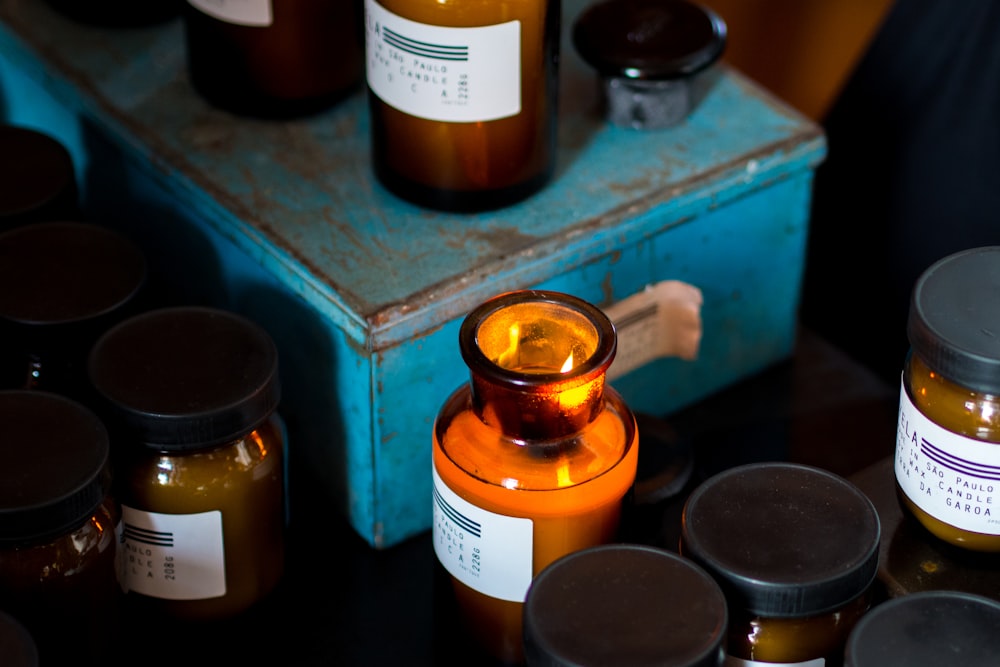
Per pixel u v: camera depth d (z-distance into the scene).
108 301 0.96
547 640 0.80
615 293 1.03
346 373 0.97
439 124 0.98
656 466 0.97
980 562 0.89
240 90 1.09
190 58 1.12
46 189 1.04
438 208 1.01
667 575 0.82
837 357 1.15
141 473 0.91
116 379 0.91
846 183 1.23
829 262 1.26
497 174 1.00
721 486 0.86
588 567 0.83
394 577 1.00
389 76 0.99
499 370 0.84
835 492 0.86
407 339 0.96
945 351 0.84
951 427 0.86
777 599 0.82
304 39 1.07
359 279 0.97
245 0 1.06
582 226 1.00
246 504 0.93
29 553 0.86
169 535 0.92
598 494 0.87
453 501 0.88
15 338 0.95
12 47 1.19
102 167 1.16
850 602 0.84
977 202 1.16
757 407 1.11
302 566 1.00
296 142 1.08
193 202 1.05
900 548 0.90
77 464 0.86
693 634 0.80
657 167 1.05
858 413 1.10
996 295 0.86
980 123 1.15
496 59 0.97
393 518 1.00
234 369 0.92
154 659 0.95
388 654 0.95
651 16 1.08
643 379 1.08
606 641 0.80
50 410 0.89
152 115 1.11
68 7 1.20
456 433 0.88
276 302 1.02
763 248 1.09
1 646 0.81
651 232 1.03
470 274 0.97
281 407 1.05
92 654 0.90
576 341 0.88
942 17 1.17
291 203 1.03
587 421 0.87
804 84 1.64
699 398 1.11
